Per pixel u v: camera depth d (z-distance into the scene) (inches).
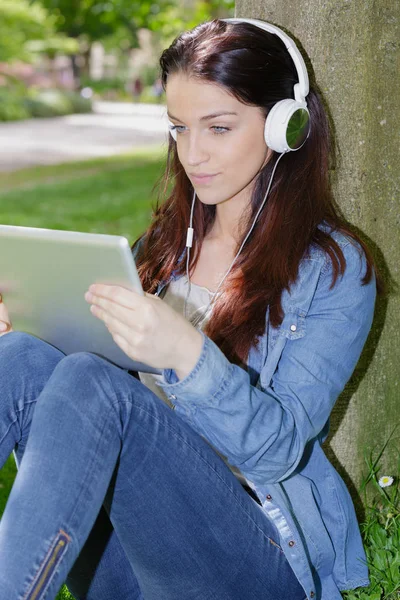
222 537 70.9
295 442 71.0
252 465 70.2
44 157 618.5
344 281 75.4
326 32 92.7
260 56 72.2
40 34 1114.1
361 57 92.7
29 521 61.2
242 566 72.1
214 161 74.4
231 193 76.3
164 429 68.0
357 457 102.3
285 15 95.0
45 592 60.6
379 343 100.3
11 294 77.7
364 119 94.2
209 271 84.0
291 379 73.4
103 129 825.5
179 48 73.2
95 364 66.4
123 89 1289.4
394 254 99.2
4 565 60.1
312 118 78.3
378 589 90.4
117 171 549.3
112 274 66.1
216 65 71.1
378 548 95.6
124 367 76.7
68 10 959.0
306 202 77.7
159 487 68.5
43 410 64.7
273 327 75.6
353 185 95.8
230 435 68.2
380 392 101.9
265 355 76.1
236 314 75.7
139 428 66.8
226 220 82.0
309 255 76.1
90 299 67.3
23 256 71.9
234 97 72.1
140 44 1306.6
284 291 75.8
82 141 717.9
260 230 78.2
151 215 91.4
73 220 397.4
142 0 510.0
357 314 75.6
